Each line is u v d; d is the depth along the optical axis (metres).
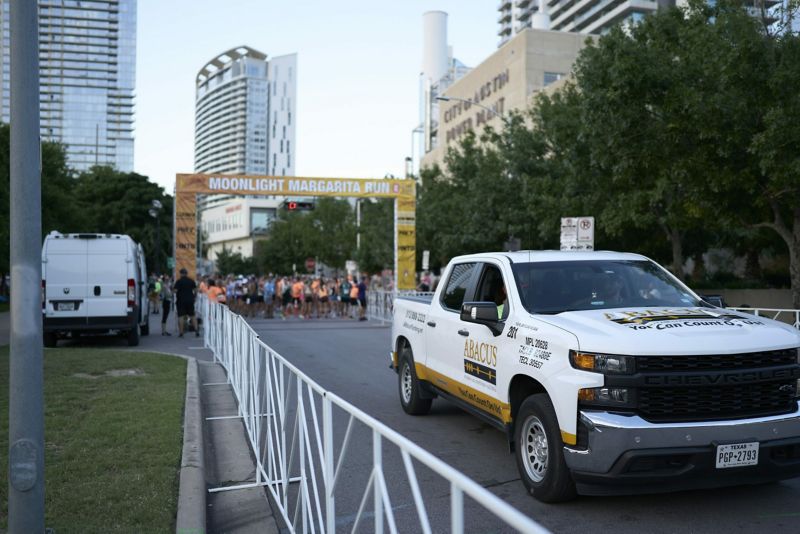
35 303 4.10
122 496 5.05
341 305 31.09
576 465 4.84
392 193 31.78
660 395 4.75
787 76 13.96
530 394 5.76
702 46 15.38
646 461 4.64
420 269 45.41
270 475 5.57
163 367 11.77
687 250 28.09
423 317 8.11
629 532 4.70
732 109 14.38
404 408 8.81
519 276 6.31
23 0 4.11
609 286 6.25
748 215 16.44
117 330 17.05
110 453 6.19
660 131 15.96
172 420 7.48
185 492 5.15
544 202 23.50
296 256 92.19
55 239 16.50
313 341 18.94
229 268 126.81
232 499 5.60
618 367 4.75
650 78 15.38
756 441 4.70
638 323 5.17
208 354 15.48
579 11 101.50
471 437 7.50
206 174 29.97
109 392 9.24
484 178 29.84
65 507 4.82
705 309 5.88
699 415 4.77
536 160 28.38
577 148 20.50
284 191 30.67
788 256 29.98
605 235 24.38
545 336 5.32
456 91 80.69
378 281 48.66
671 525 4.81
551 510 5.14
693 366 4.78
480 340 6.43
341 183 31.39
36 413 4.08
